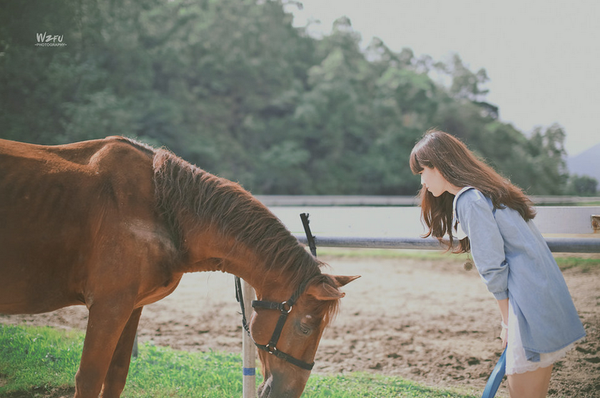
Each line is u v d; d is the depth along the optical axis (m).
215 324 4.85
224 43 48.19
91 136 22.84
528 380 1.63
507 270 1.63
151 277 1.92
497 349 3.94
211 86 47.09
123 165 2.00
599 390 2.88
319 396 2.65
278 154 46.22
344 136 50.84
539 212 2.38
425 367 3.55
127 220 1.89
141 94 36.28
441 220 2.01
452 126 57.88
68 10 21.28
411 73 61.84
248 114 49.34
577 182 62.22
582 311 4.48
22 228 1.83
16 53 18.38
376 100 55.53
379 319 5.00
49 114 21.22
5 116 19.14
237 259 1.99
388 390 2.85
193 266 2.09
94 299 1.82
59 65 21.25
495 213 1.68
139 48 34.34
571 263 6.81
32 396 2.56
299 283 1.84
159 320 4.96
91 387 1.77
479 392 2.92
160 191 2.00
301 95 51.78
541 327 1.57
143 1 38.38
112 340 1.80
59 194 1.89
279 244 1.94
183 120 41.31
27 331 3.66
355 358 3.79
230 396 2.62
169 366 3.18
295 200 22.09
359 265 8.68
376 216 2.90
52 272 1.89
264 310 1.86
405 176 48.56
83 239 1.89
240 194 2.07
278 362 1.82
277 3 57.12
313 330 1.81
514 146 59.28
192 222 2.02
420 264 8.80
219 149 42.72
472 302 5.77
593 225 2.32
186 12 45.72
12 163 1.89
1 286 1.83
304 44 62.69
